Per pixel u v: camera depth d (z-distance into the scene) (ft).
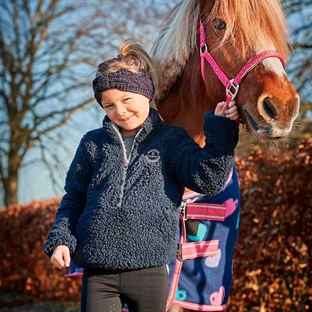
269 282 12.19
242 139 9.50
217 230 6.73
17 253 22.35
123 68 5.83
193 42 6.61
